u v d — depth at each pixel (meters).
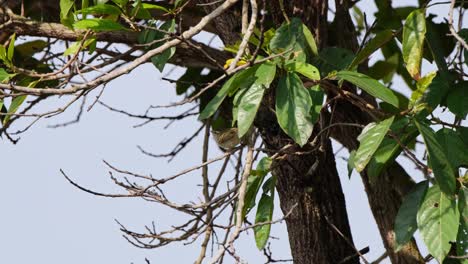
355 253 9.47
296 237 9.47
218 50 9.81
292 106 7.45
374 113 8.24
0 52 8.02
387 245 9.53
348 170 8.34
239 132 7.30
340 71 7.89
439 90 7.98
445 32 9.77
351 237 9.58
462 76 8.26
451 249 7.99
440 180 7.30
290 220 9.48
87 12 7.90
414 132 7.87
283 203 9.53
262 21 7.21
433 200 7.54
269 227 8.54
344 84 9.38
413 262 9.38
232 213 8.78
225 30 9.60
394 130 7.76
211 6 9.59
